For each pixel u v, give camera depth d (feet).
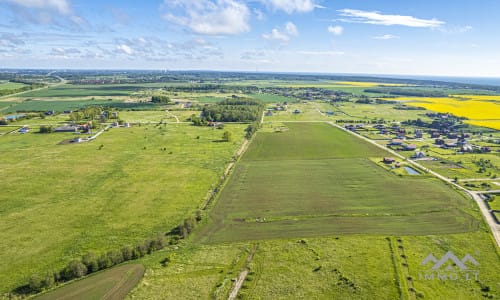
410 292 147.84
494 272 161.99
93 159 357.20
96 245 188.75
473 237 194.59
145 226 211.20
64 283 155.94
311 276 159.43
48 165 334.24
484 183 282.15
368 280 155.84
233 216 225.15
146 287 152.56
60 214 226.79
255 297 145.38
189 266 168.55
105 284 154.92
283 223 214.69
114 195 260.21
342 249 182.70
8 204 241.96
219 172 317.22
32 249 183.83
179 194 263.08
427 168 328.49
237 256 176.96
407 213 226.79
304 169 327.47
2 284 154.71
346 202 246.27
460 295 146.10
